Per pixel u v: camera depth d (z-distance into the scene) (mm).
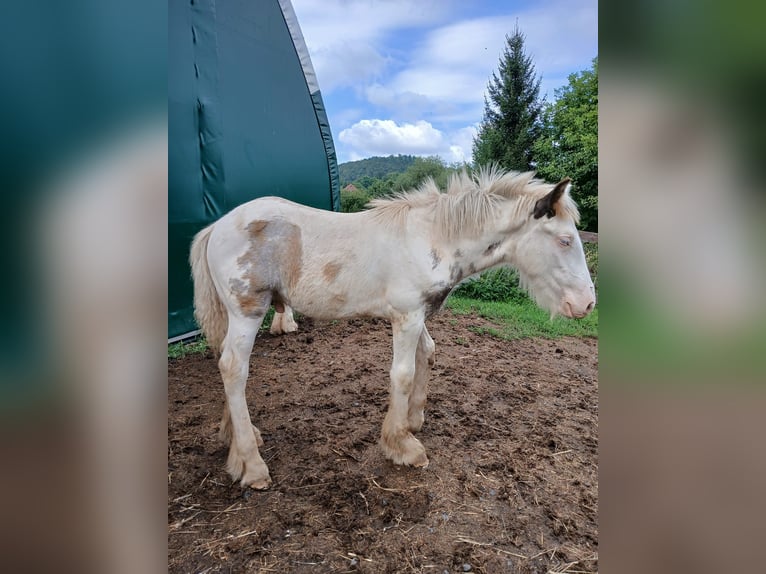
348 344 5074
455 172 2762
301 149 6496
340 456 2809
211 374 4094
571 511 2402
